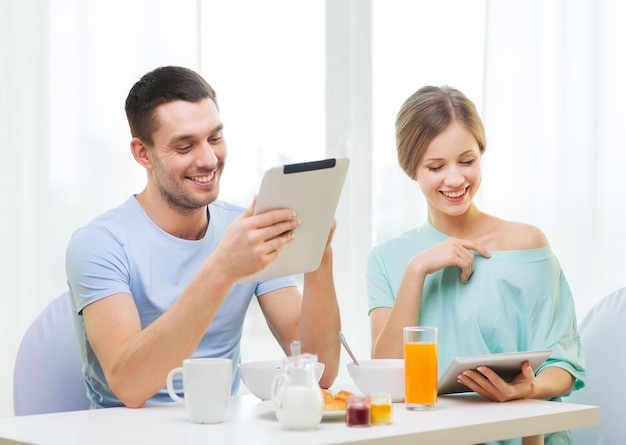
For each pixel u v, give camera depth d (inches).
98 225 78.2
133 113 78.4
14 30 111.2
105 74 111.6
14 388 82.8
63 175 111.0
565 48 105.0
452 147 82.0
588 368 88.2
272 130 115.6
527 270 82.6
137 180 111.6
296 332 82.8
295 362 57.6
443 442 57.5
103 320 72.2
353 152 115.4
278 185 63.8
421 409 65.1
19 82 111.1
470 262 81.6
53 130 111.1
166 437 55.1
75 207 110.7
